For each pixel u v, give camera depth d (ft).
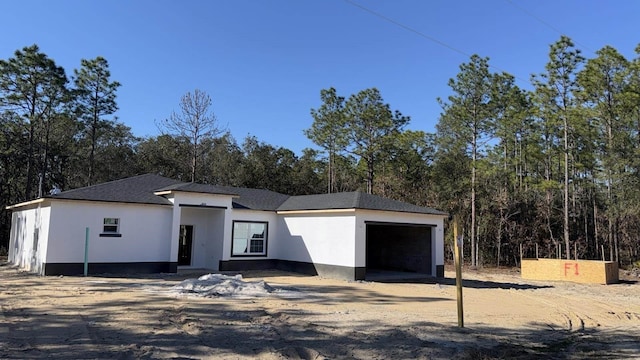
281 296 40.57
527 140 110.52
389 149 116.47
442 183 111.34
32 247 58.29
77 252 53.26
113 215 55.77
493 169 98.53
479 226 100.22
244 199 71.36
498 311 36.99
